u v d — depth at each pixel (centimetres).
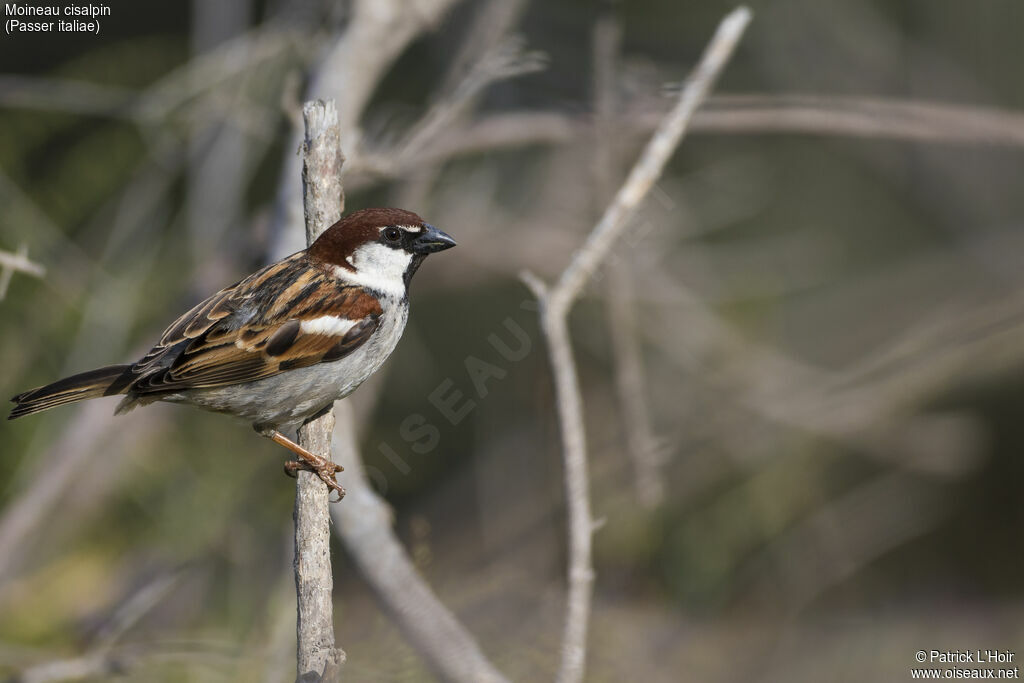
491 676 612
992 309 1438
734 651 1281
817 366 1702
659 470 1244
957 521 1566
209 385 685
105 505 1134
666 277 1424
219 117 1184
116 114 1148
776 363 1477
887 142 1716
